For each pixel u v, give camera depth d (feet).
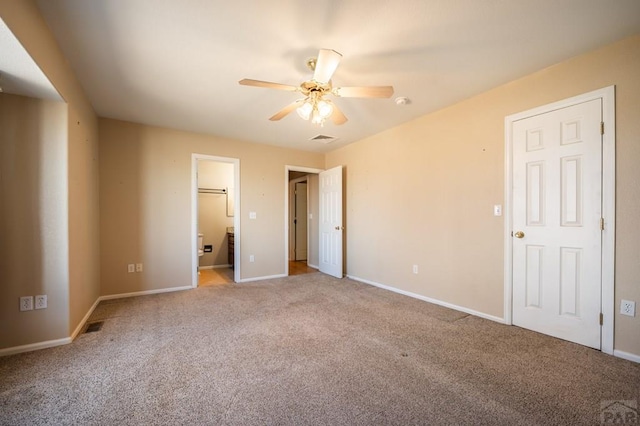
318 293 12.72
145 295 12.32
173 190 13.19
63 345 7.51
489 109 9.37
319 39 6.59
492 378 6.01
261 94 9.46
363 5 5.54
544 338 7.92
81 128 8.89
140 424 4.68
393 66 7.80
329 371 6.29
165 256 12.98
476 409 5.05
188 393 5.50
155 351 7.20
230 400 5.29
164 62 7.54
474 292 9.87
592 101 7.23
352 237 15.80
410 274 12.25
